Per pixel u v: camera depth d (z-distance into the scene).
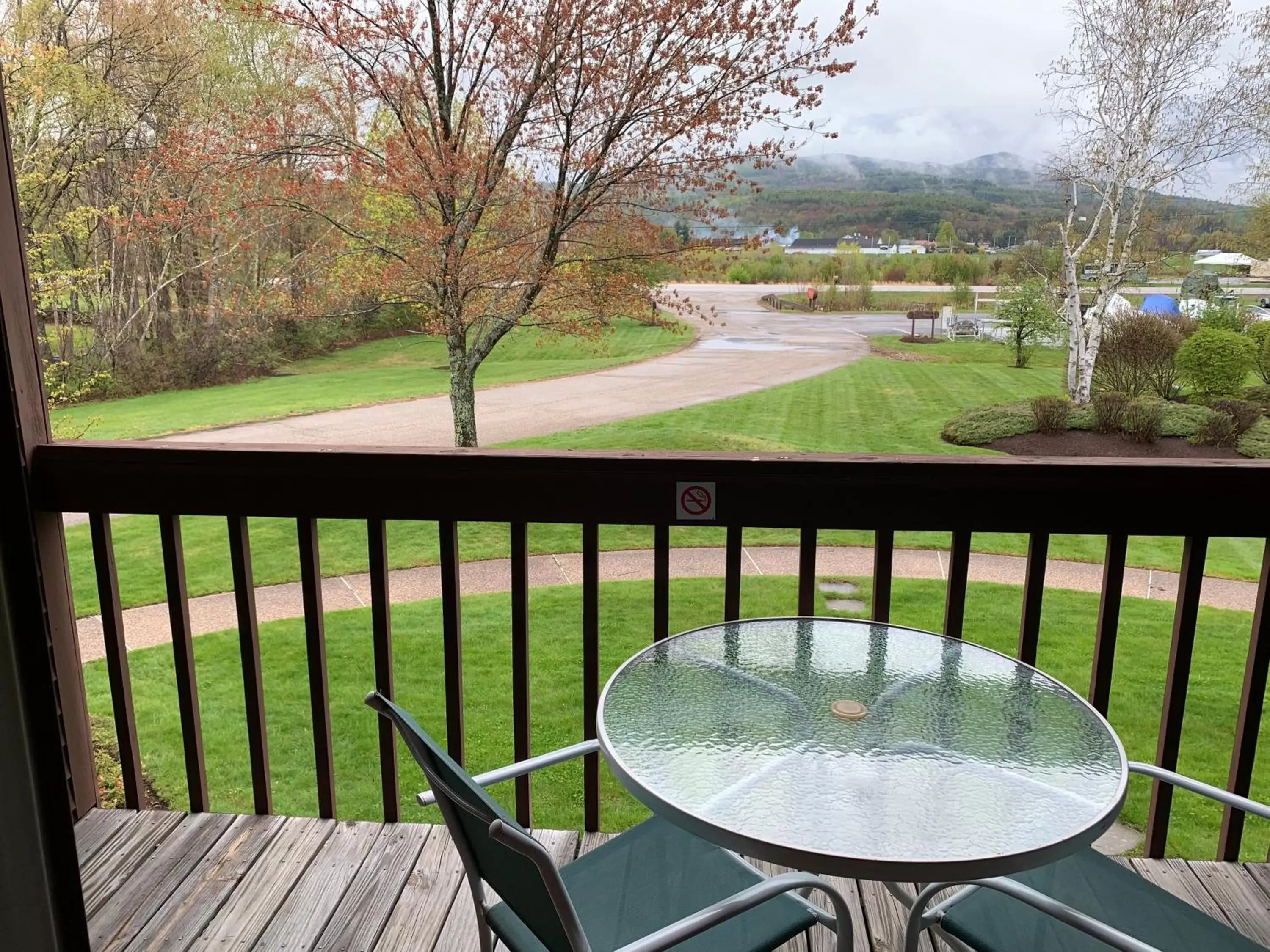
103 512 2.01
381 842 2.03
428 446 1.96
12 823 1.48
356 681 4.68
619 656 4.81
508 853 0.98
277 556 6.75
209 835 2.05
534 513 1.91
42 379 2.02
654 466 1.86
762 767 1.30
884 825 1.17
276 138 7.06
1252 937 1.71
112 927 1.74
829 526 1.87
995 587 5.75
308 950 1.68
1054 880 1.40
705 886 1.40
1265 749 3.99
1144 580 5.97
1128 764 1.34
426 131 6.88
